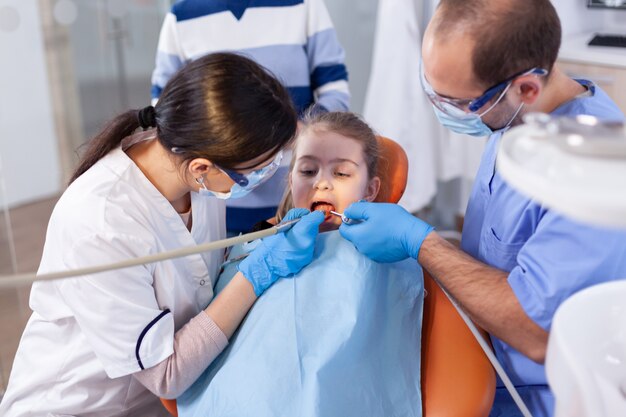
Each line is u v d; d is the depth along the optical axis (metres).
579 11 2.53
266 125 0.98
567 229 0.92
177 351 1.06
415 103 2.64
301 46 1.77
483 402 1.01
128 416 1.23
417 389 1.04
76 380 1.14
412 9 2.56
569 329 0.68
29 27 3.18
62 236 1.03
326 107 1.74
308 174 1.32
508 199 1.11
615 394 0.63
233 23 1.73
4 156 3.24
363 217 1.15
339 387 1.01
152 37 3.37
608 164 0.54
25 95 3.25
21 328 2.34
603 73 2.18
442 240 1.07
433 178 2.78
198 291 1.21
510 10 0.89
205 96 0.96
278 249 1.12
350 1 2.95
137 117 1.07
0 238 2.63
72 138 3.43
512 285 0.96
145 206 1.09
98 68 3.36
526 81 0.94
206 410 1.04
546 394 1.09
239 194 1.08
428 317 1.16
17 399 1.17
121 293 1.02
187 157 1.00
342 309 1.08
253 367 1.04
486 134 1.04
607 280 0.89
